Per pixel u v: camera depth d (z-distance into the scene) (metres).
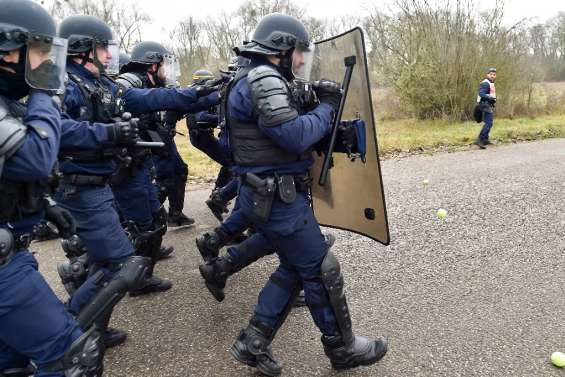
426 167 8.10
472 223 5.08
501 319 3.17
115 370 2.77
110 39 2.88
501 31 13.91
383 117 14.98
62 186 2.71
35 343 1.79
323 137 2.64
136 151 3.18
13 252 1.77
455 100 13.74
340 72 2.71
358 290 3.64
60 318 1.85
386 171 7.88
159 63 4.15
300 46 2.43
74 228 2.18
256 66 2.44
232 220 3.44
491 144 10.55
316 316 2.56
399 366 2.71
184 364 2.81
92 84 2.79
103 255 2.79
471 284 3.70
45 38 1.76
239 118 2.38
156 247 3.69
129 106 3.26
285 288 2.61
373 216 2.78
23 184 1.77
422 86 13.84
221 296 3.31
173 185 5.08
